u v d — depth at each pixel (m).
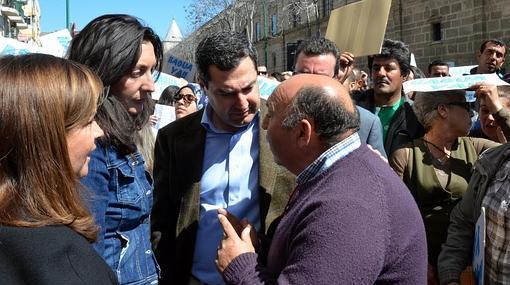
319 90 1.92
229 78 2.59
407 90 3.29
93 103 1.61
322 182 1.87
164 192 2.92
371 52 4.23
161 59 2.51
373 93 4.47
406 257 1.79
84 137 1.61
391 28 23.19
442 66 8.41
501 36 17.89
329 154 1.91
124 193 2.20
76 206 1.53
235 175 2.75
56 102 1.49
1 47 4.88
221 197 2.76
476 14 18.69
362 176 1.82
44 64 1.54
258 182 2.72
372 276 1.69
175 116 6.36
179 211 2.82
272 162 2.71
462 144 3.42
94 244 2.00
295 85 1.98
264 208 2.68
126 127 2.16
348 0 28.50
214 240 2.72
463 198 2.82
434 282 3.06
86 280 1.41
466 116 3.28
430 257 3.26
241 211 2.72
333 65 3.53
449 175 3.29
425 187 3.22
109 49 2.19
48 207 1.45
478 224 2.51
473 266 2.64
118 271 2.19
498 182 2.48
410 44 22.34
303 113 1.91
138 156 2.34
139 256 2.29
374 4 4.32
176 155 2.88
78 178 1.69
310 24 34.00
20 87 1.45
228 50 2.57
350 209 1.72
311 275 1.67
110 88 2.26
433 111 3.31
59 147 1.49
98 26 2.24
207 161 2.82
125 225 2.22
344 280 1.65
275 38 40.44
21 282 1.33
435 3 20.70
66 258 1.40
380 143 3.37
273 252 1.96
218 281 2.69
